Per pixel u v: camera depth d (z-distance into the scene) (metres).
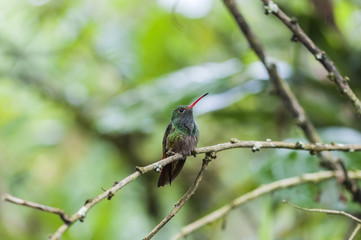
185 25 11.54
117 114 8.85
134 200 11.37
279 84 6.27
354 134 7.43
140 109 8.63
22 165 11.85
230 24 11.77
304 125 6.23
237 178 10.52
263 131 9.68
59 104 11.69
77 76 11.95
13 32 11.88
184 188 10.93
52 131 12.23
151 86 9.23
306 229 8.41
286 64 8.60
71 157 11.38
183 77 9.08
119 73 11.34
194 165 11.09
